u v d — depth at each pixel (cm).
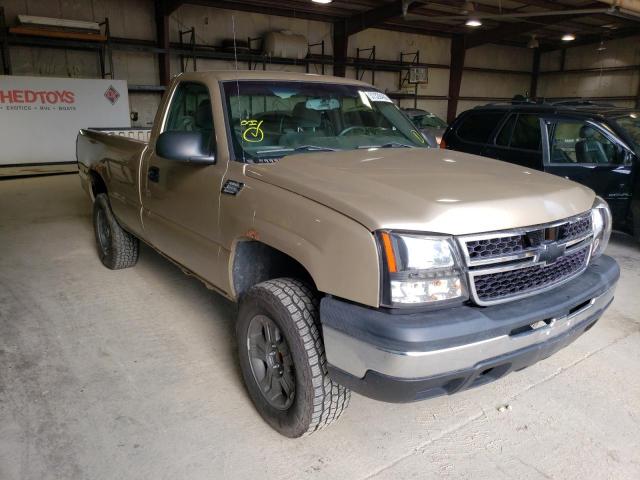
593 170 521
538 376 290
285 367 222
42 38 1109
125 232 428
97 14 1216
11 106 1030
